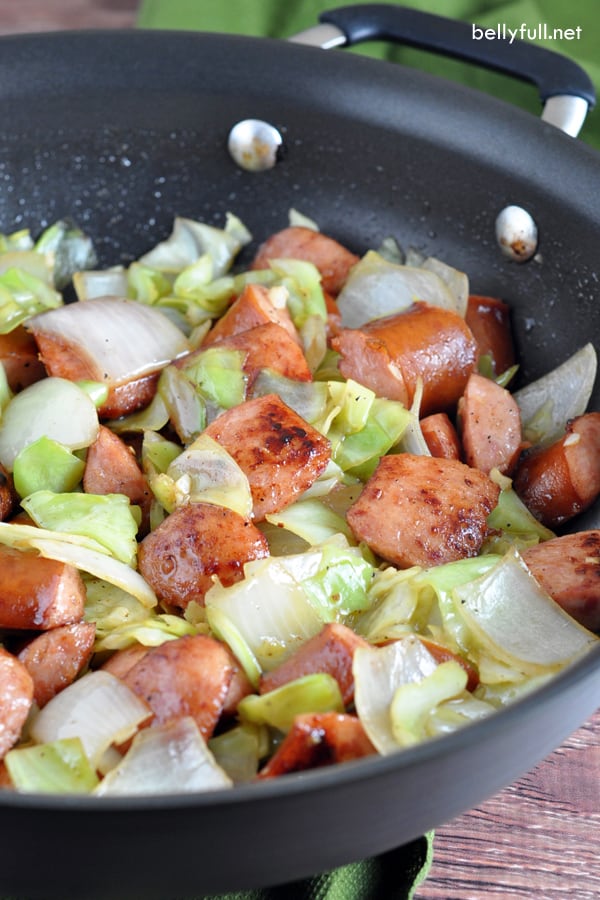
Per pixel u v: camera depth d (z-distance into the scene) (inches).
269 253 20.6
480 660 15.8
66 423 17.6
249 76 20.1
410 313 18.9
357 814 13.6
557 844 16.2
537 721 13.9
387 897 15.8
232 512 16.6
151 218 21.3
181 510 16.7
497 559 16.5
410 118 19.6
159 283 20.4
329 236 21.0
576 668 14.1
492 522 17.6
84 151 20.8
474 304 19.5
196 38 20.2
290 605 16.0
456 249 20.1
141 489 17.5
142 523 17.5
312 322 19.3
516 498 17.9
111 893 14.2
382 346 18.3
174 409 18.2
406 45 20.1
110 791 14.4
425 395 18.7
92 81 20.1
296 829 13.6
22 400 17.8
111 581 16.5
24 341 18.8
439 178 19.8
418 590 16.3
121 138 20.7
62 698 15.3
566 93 19.3
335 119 20.1
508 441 18.2
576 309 18.8
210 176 21.0
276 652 15.9
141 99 20.3
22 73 20.0
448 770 13.7
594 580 16.1
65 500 17.0
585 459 17.7
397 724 14.9
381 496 17.0
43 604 15.9
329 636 15.3
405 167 20.0
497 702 15.6
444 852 16.1
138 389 18.4
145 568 16.7
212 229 21.0
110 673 15.6
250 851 13.7
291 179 20.9
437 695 15.2
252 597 15.9
